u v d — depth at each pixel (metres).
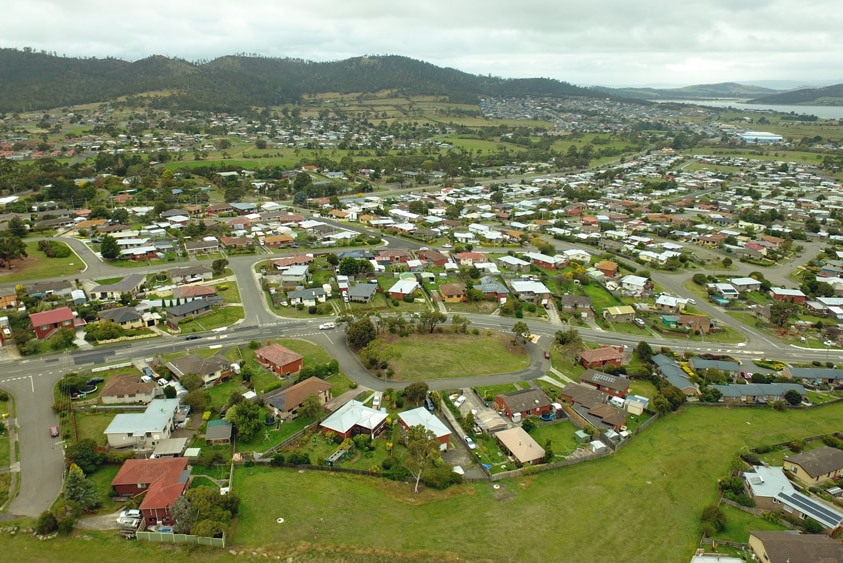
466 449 76.75
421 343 108.88
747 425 88.19
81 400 82.00
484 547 59.06
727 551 60.88
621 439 80.75
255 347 102.38
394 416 82.88
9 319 103.12
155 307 117.38
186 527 57.34
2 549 54.81
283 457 70.31
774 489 69.62
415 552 57.69
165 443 71.44
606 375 97.50
